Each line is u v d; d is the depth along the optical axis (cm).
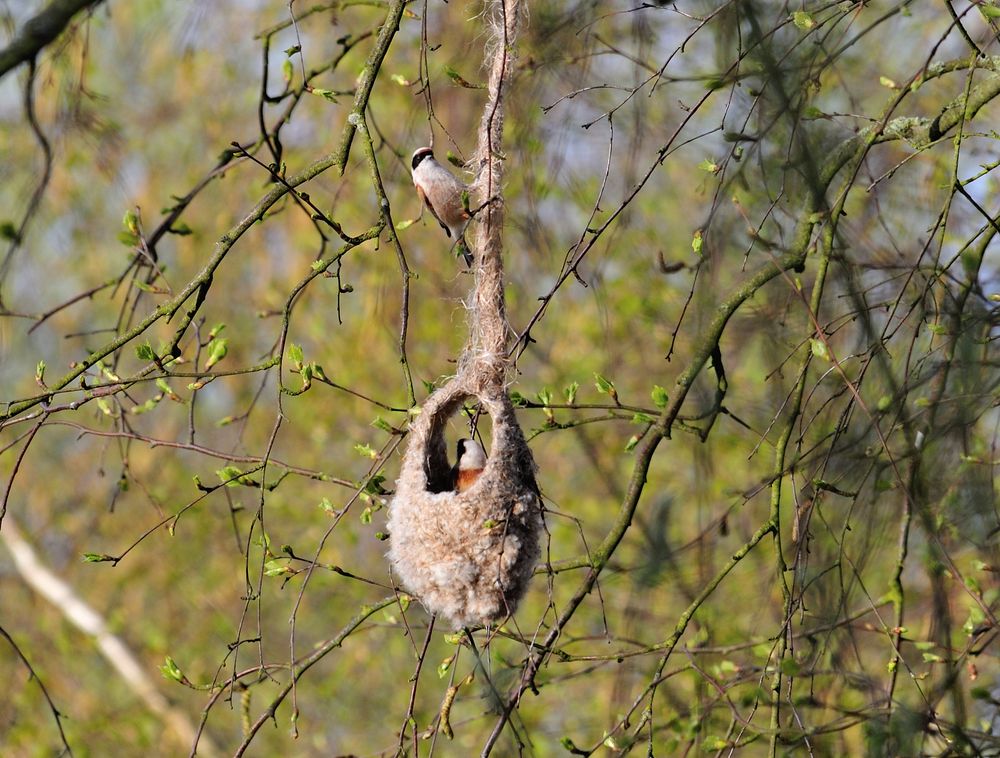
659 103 1448
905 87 877
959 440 901
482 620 832
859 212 1205
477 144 916
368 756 1129
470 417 902
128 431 1050
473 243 879
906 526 913
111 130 1361
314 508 1741
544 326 1664
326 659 1794
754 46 869
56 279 2052
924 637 1096
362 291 1766
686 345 1559
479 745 1505
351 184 1670
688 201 1608
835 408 1042
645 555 1336
